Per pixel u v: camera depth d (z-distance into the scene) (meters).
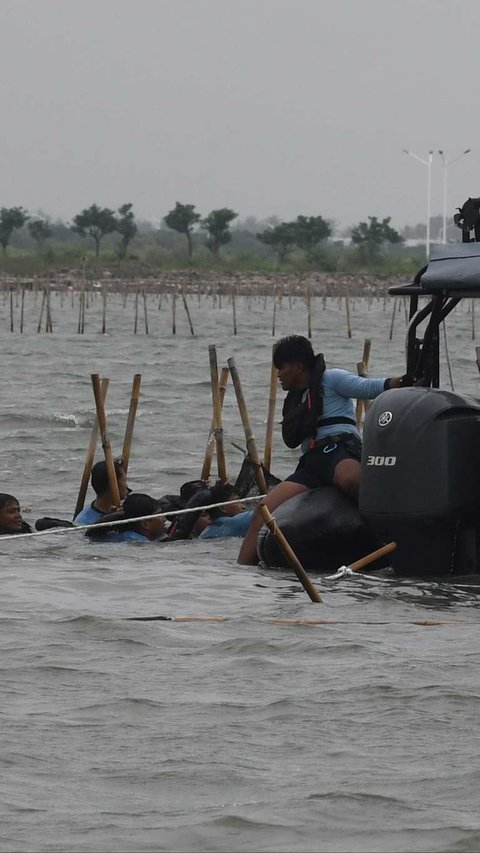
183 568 26.75
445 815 12.84
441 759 14.48
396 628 20.75
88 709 16.30
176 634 20.30
